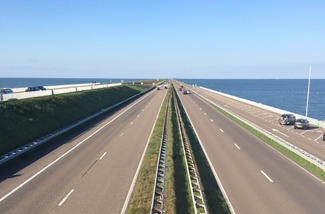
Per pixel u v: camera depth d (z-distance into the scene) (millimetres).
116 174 20734
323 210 16688
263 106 67000
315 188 19969
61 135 32531
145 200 16516
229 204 17406
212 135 37031
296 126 43500
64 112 40375
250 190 19500
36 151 26438
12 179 19531
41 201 16281
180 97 92875
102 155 25391
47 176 20172
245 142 33531
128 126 39375
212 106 70250
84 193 17422
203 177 21516
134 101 74688
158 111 54844
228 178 21703
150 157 24734
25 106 33500
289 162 26016
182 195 17938
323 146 32469
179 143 30828
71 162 23344
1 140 24812
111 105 61656
